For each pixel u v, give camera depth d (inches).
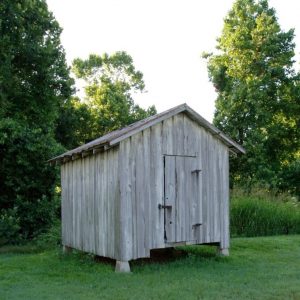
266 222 668.1
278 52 1206.9
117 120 1583.4
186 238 411.2
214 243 451.5
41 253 507.2
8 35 836.0
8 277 358.3
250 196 724.7
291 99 1226.0
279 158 1256.2
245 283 330.3
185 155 418.9
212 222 434.6
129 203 376.5
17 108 876.6
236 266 398.6
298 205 743.7
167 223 399.5
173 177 408.5
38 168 634.8
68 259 436.5
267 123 1187.9
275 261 428.5
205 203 430.3
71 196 461.7
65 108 1232.8
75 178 453.4
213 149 442.3
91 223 417.4
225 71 1240.2
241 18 1253.1
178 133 415.5
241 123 1133.7
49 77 903.7
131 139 382.9
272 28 1189.1
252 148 1098.7
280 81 1215.6
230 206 666.8
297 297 289.0
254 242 546.3
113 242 381.1
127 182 377.1
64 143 1240.8
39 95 916.0
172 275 358.0
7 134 618.5
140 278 345.7
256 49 1198.3
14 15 834.8
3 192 639.8
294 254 469.7
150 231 387.9
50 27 927.0
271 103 1212.5
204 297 288.8
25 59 877.2
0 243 573.6
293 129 1258.6
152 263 415.2
